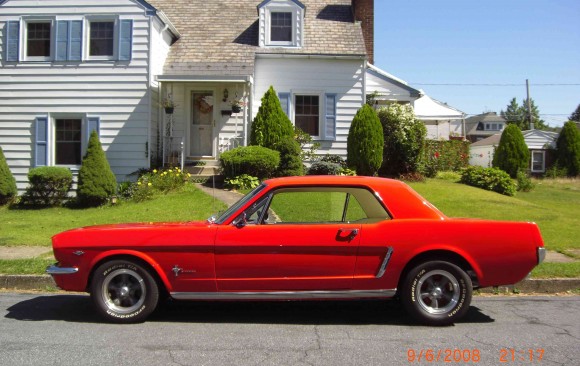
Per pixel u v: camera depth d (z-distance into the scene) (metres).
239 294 5.94
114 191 15.46
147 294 6.04
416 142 18.45
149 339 5.52
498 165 25.09
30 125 17.19
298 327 6.01
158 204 14.29
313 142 18.62
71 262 6.04
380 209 6.07
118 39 16.91
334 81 18.91
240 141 17.84
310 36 19.39
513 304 7.12
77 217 13.98
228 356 4.98
